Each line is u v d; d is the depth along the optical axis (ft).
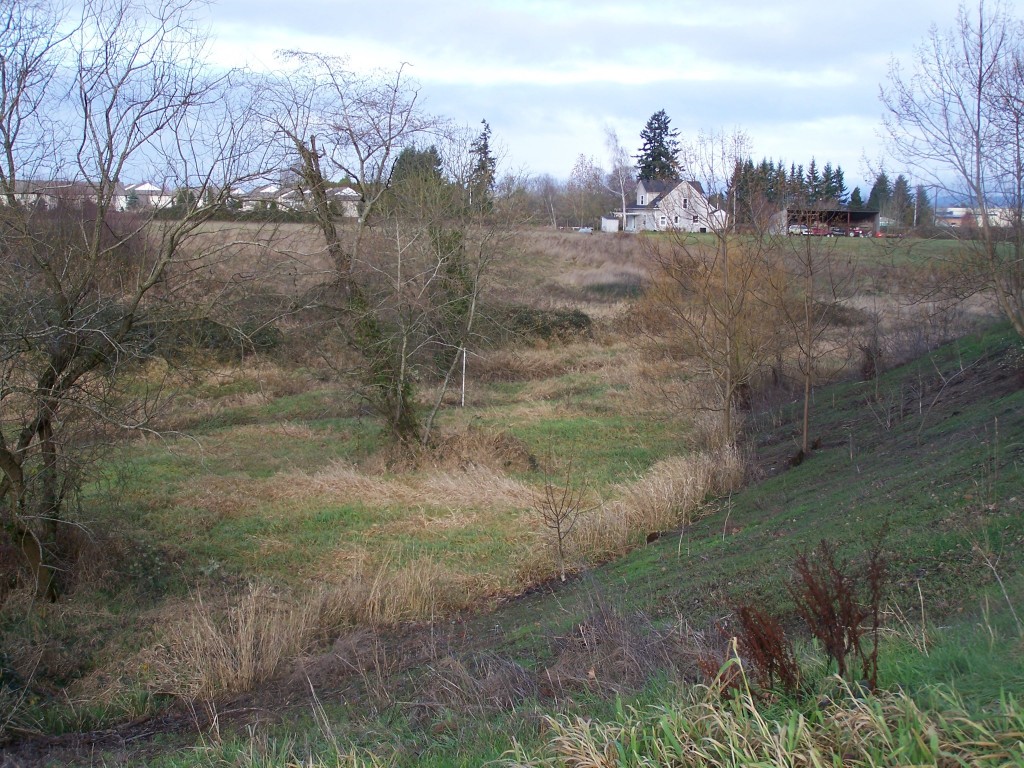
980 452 33.45
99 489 40.98
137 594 32.94
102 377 32.40
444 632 29.91
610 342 101.24
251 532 41.52
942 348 62.69
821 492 39.01
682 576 30.66
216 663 26.63
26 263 30.07
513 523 42.83
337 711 22.76
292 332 54.54
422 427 58.70
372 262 56.03
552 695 18.99
